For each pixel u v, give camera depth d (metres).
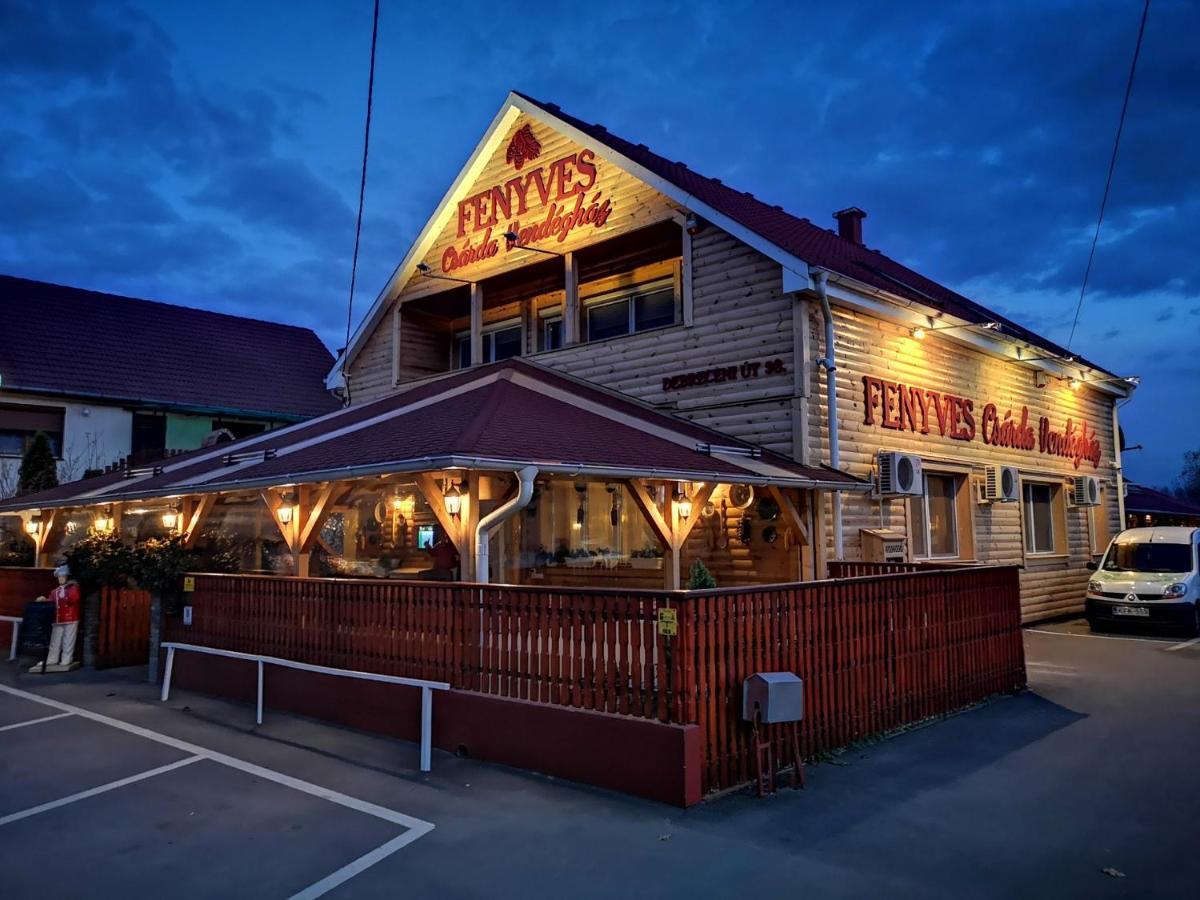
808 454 12.37
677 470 9.72
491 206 17.06
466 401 11.69
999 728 8.43
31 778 6.93
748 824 5.69
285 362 30.59
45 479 20.94
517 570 11.83
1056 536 19.23
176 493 11.80
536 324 17.66
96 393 24.27
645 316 15.83
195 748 7.79
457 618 7.57
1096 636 15.50
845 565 12.23
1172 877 4.89
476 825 5.70
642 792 6.17
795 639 7.16
